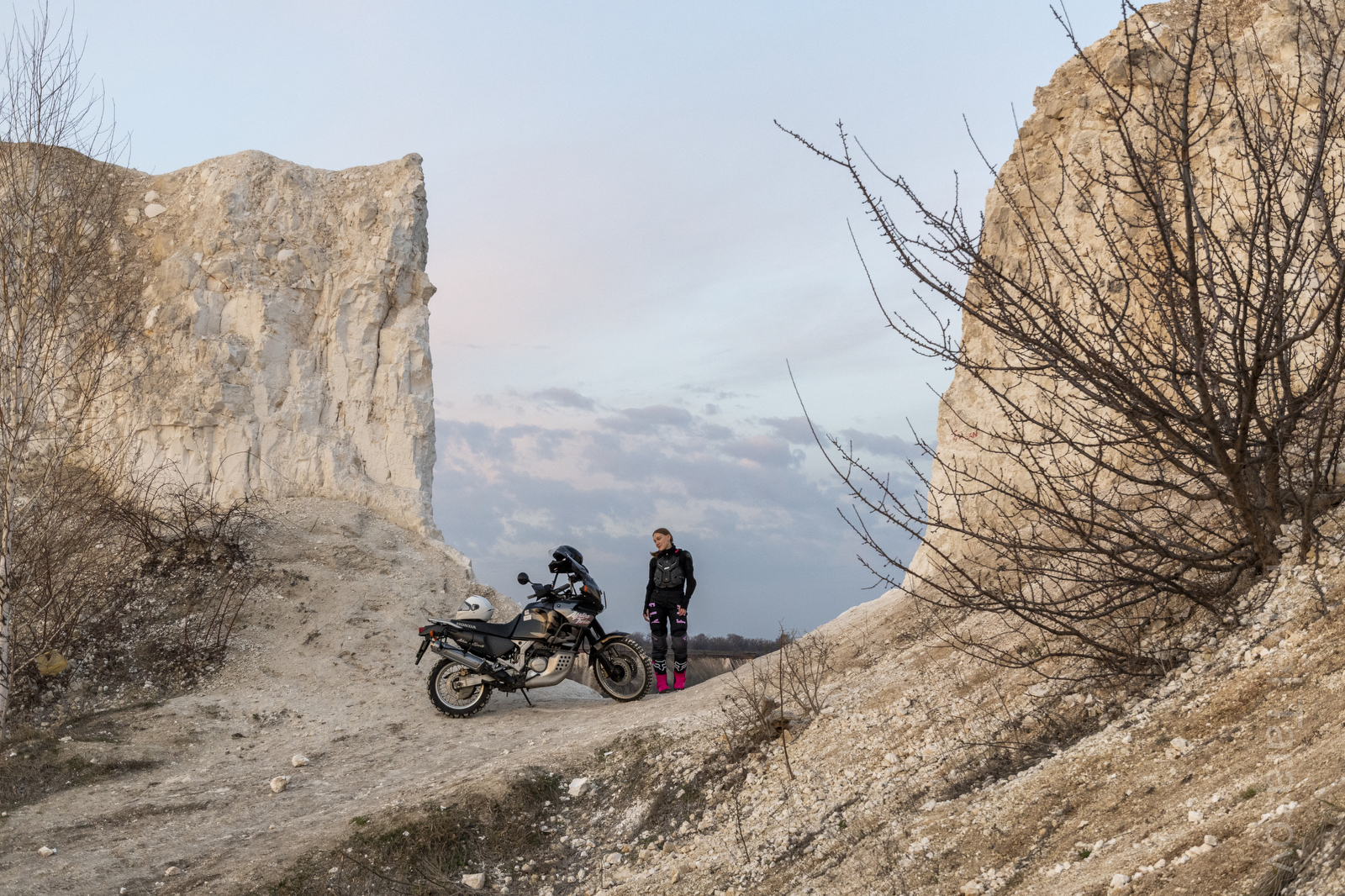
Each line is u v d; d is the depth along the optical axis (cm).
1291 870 237
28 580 1026
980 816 421
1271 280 400
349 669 1121
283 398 1503
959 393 1016
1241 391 421
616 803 698
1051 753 454
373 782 809
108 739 880
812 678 825
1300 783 281
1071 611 519
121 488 1359
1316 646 377
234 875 608
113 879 612
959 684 629
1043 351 446
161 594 1182
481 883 611
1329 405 434
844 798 547
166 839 683
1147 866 291
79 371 1331
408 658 1166
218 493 1420
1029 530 762
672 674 1071
